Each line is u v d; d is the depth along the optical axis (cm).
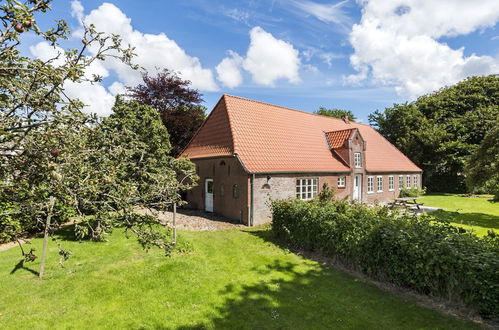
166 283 675
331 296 638
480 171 1600
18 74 262
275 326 516
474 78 3725
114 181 334
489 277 529
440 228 666
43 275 698
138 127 1076
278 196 1579
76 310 549
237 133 1672
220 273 761
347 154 2036
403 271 665
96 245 940
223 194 1672
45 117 289
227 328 506
